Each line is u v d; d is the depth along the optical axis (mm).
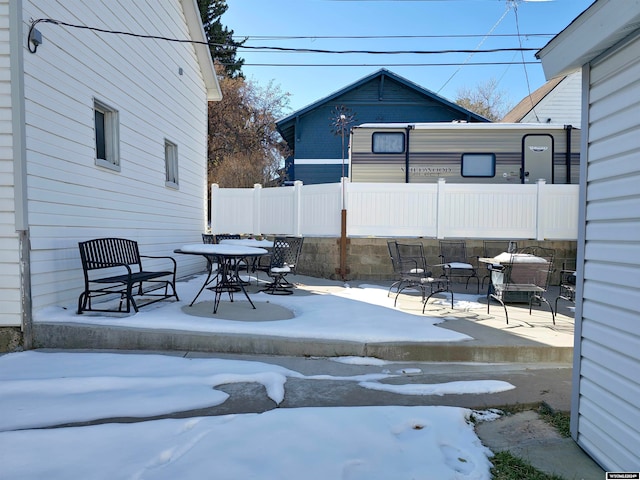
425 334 4051
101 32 5273
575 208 7664
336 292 6500
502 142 9531
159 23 7176
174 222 7953
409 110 16672
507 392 3129
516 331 4270
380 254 7691
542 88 15969
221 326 4004
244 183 20438
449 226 7703
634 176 2000
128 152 6027
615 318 2117
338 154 16594
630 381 2010
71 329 3971
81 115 4848
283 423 2498
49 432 2314
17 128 3846
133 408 2656
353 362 3750
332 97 16422
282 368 3531
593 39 2146
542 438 2486
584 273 2396
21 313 3959
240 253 4703
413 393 3078
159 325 4031
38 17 4086
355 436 2363
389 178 9758
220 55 21625
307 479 1943
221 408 2736
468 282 7539
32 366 3430
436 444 2322
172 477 1921
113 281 4379
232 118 22312
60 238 4465
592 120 2342
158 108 7145
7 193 3889
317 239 8094
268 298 5867
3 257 3918
